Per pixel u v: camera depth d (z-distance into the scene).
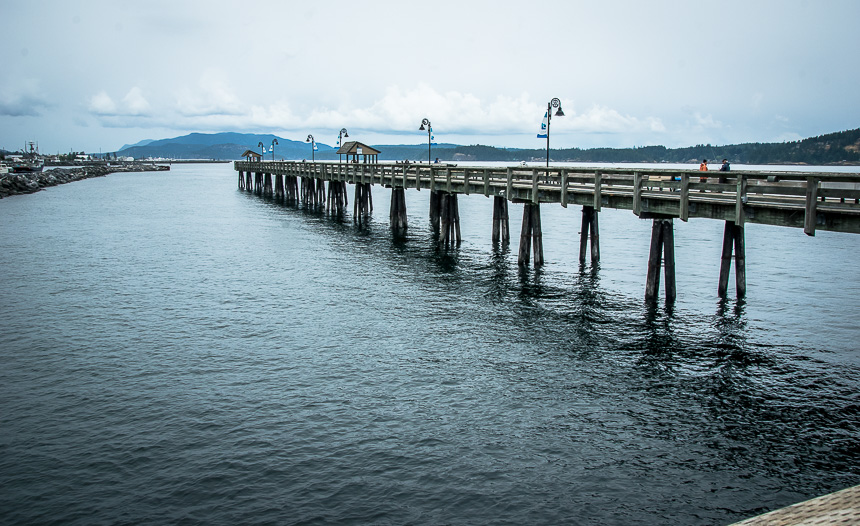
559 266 31.30
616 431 13.62
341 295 25.36
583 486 11.52
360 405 14.77
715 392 15.62
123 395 15.30
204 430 13.52
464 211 67.69
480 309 23.22
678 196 20.88
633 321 21.52
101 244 38.72
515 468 12.08
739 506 10.95
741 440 13.23
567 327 20.92
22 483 11.52
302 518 10.52
